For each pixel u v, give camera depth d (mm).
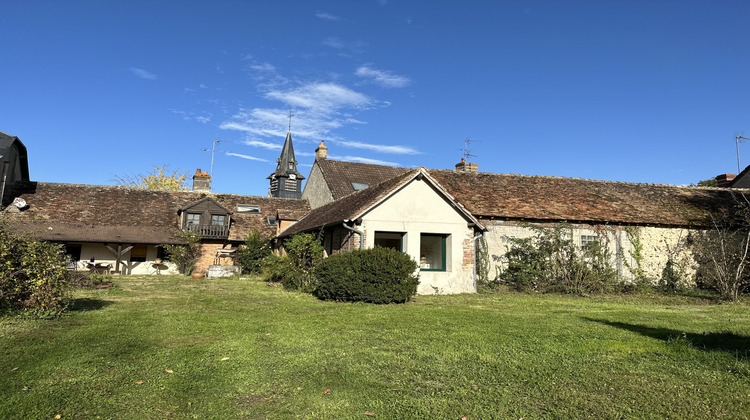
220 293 15203
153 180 52062
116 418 4238
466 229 16891
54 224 24359
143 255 26844
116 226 25938
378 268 12773
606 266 19141
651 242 20438
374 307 11867
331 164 31734
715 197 24203
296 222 27109
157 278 22406
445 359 6379
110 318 9211
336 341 7426
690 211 22031
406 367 5973
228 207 31625
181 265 26016
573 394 4988
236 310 10992
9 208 24344
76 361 5879
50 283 9023
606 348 7090
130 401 4637
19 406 4355
